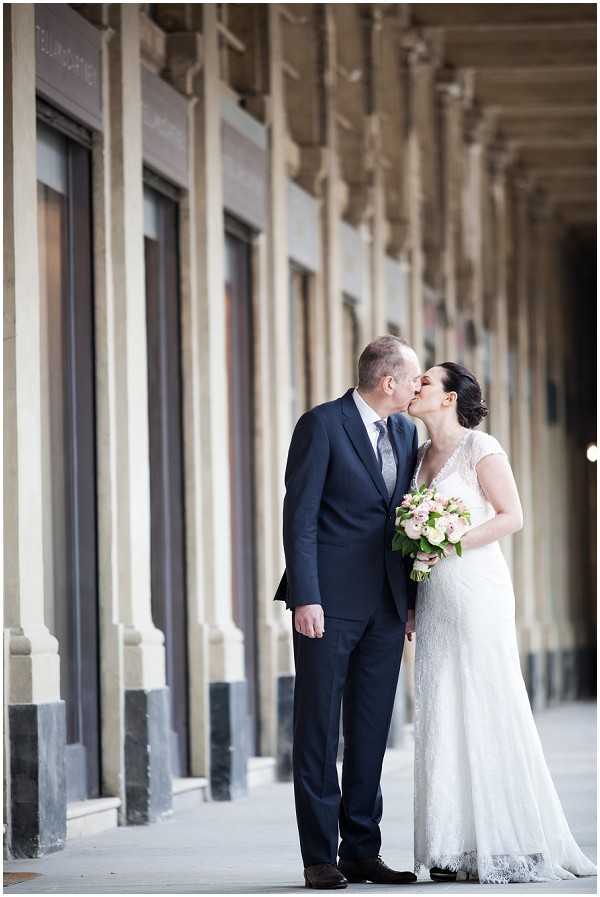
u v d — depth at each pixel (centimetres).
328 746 1246
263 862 1441
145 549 1852
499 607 1279
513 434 4734
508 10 3447
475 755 1262
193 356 2120
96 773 1784
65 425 1759
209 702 2094
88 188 1811
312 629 1228
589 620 5938
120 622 1816
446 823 1263
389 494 1279
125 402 1816
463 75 3988
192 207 2122
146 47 2025
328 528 1260
